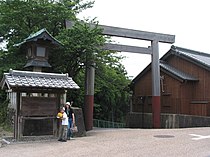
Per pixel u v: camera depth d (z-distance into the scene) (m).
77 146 10.84
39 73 12.67
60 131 12.23
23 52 16.61
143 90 26.98
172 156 8.80
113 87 24.47
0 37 18.25
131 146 10.67
